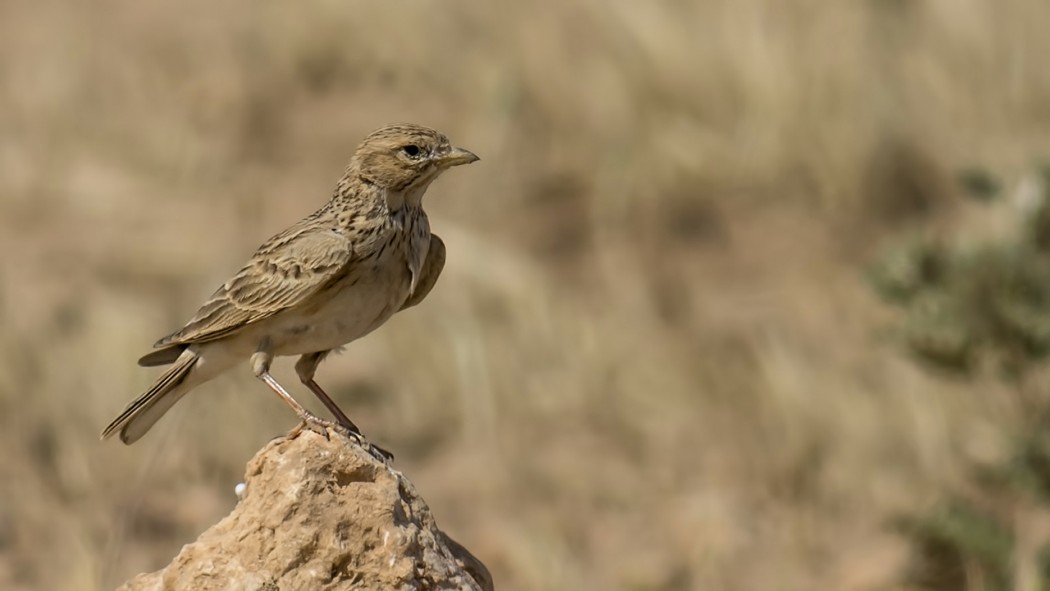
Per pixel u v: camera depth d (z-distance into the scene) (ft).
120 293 56.80
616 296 59.47
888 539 48.75
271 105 69.21
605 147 65.16
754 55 66.18
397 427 52.54
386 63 70.49
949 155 64.80
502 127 65.51
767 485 51.67
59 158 64.44
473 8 71.92
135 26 74.59
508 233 62.28
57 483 47.57
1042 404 47.70
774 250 62.23
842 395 53.62
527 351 55.31
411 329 54.75
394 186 27.71
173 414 47.85
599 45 68.85
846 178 64.23
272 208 63.21
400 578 22.34
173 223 61.26
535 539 47.55
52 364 51.37
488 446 52.49
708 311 59.06
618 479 51.65
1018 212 44.37
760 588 47.60
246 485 22.77
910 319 43.52
